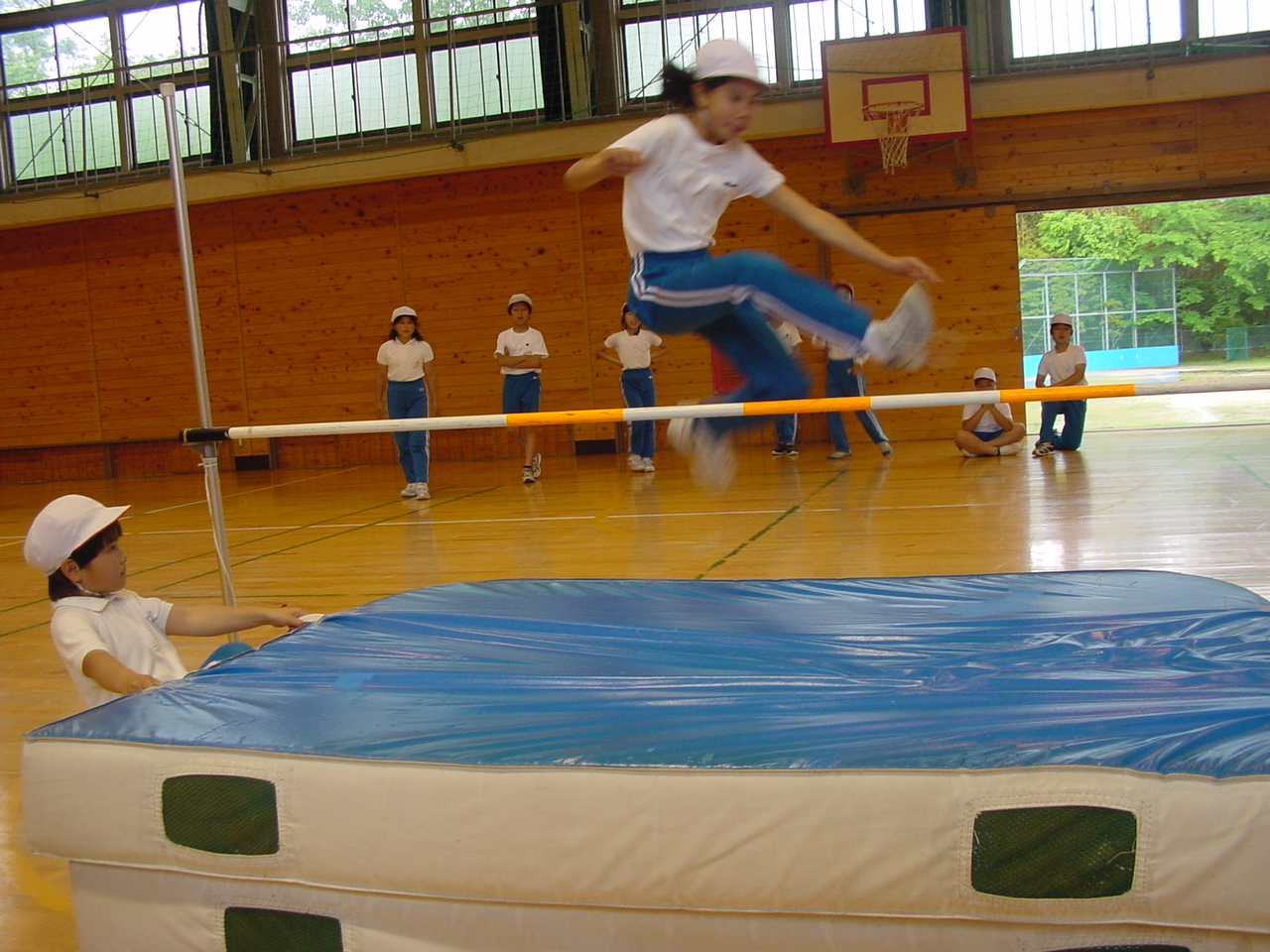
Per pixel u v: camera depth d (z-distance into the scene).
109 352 12.37
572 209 11.08
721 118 2.12
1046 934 1.58
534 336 8.76
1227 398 14.78
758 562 4.93
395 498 8.59
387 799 1.73
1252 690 1.88
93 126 12.18
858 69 9.79
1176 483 6.58
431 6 11.26
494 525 6.67
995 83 9.78
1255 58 9.39
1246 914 1.50
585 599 2.95
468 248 11.35
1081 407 8.69
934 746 1.65
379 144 11.31
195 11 11.76
